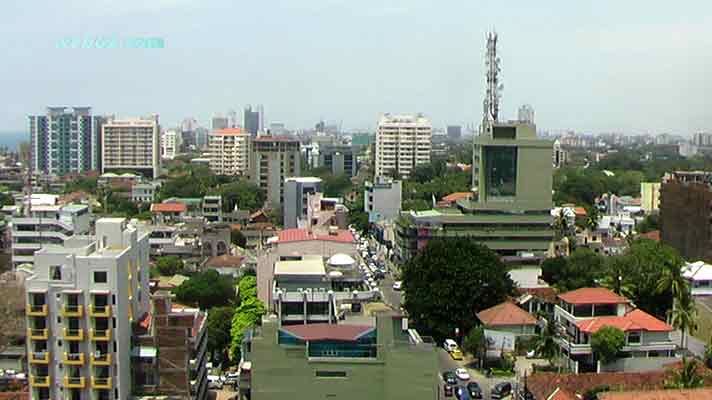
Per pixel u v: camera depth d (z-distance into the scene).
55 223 193.12
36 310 93.88
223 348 138.50
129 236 102.00
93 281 94.12
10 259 197.62
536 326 137.62
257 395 87.69
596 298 132.25
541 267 187.62
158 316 99.12
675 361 122.25
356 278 131.62
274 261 154.62
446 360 138.50
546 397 106.62
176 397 97.88
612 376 112.06
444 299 144.62
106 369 94.44
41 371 94.88
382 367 87.56
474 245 155.75
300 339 88.50
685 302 141.75
